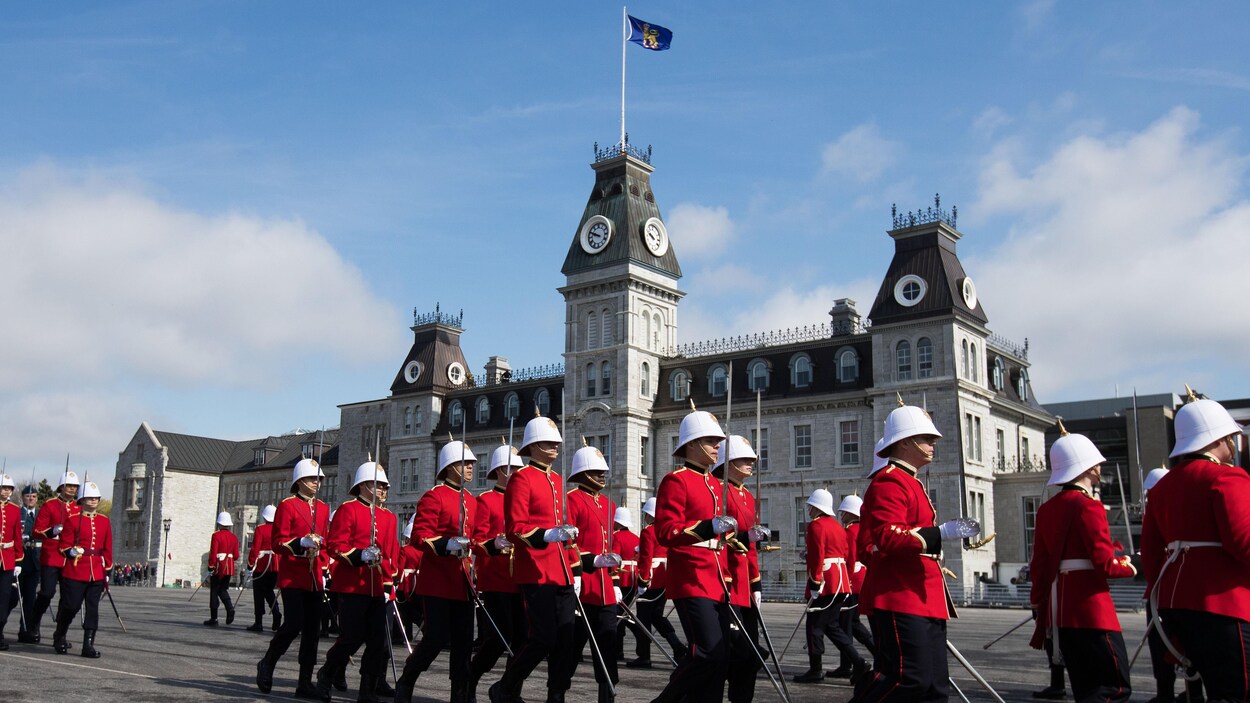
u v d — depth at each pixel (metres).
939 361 61.12
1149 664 20.88
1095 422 75.12
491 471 14.17
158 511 104.19
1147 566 9.56
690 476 10.74
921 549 8.92
